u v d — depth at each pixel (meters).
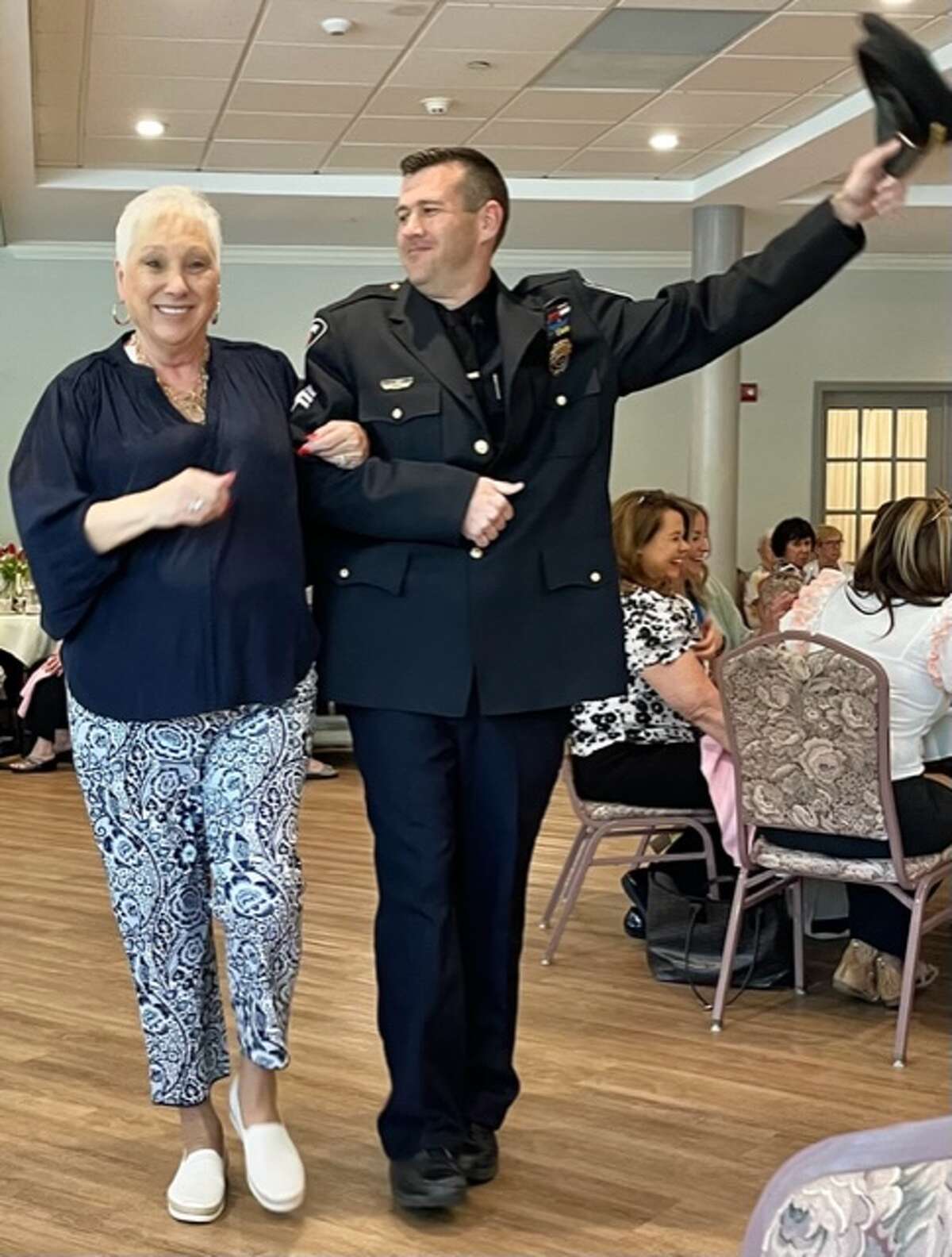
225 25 6.68
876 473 11.77
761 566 10.09
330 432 2.72
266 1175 2.84
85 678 2.74
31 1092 3.52
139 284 2.68
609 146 8.75
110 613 2.71
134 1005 4.19
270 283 11.16
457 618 2.76
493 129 8.41
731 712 3.88
